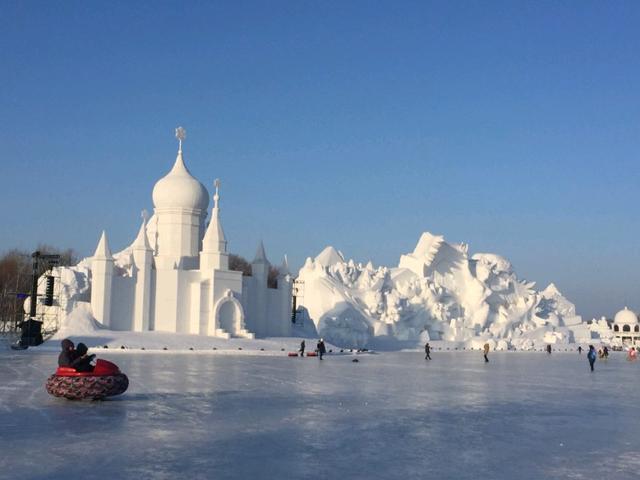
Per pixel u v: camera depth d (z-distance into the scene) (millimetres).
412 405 28156
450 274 134250
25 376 37219
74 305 79812
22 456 16922
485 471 16250
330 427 22062
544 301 147375
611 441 20359
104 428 20891
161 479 14930
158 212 92562
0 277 124688
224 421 22766
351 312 108188
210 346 74375
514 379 44438
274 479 15148
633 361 79688
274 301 95812
